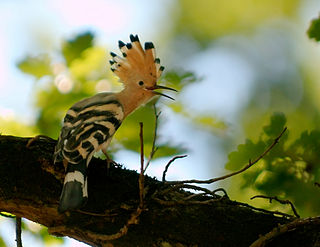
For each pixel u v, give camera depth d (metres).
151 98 10.47
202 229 7.41
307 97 16.36
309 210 8.72
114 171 7.83
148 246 7.46
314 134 8.80
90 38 11.25
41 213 7.70
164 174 7.58
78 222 7.59
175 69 10.79
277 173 8.77
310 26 9.76
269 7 19.28
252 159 8.85
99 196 7.61
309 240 7.18
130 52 10.39
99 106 8.54
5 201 7.71
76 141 7.85
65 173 7.63
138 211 6.98
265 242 7.10
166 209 7.48
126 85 10.29
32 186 7.65
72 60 11.16
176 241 7.41
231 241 7.38
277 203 8.82
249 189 9.16
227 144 12.40
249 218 7.48
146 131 10.40
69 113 8.45
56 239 10.55
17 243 8.09
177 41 18.19
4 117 10.88
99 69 11.28
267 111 15.44
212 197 7.73
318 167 8.73
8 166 7.67
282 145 8.84
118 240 7.54
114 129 8.48
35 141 7.86
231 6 18.67
